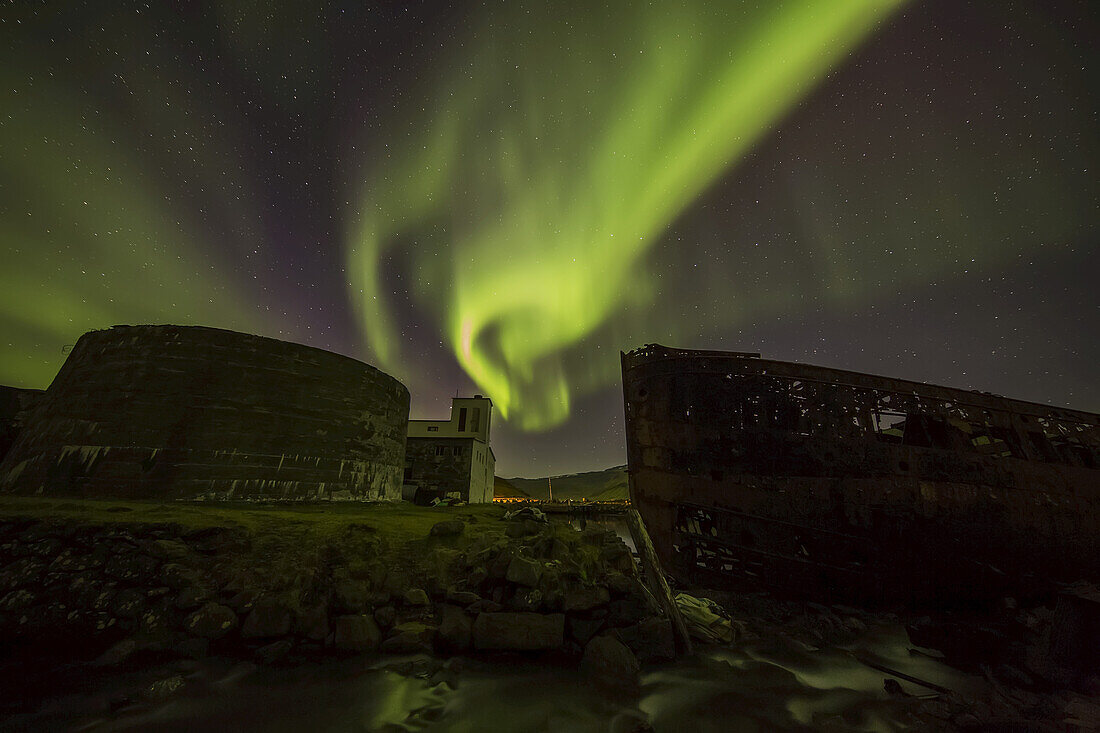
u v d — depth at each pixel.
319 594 6.80
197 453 13.20
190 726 4.52
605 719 5.00
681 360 12.62
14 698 4.87
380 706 5.00
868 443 11.15
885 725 5.27
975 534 10.59
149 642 5.95
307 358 16.41
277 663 5.80
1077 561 10.85
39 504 9.34
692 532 11.54
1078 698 6.13
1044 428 12.81
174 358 13.57
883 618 9.92
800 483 10.86
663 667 6.40
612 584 7.05
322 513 11.94
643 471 12.33
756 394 11.84
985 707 5.79
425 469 35.09
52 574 6.74
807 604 10.28
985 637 8.42
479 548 8.03
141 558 7.05
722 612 9.30
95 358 13.69
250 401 14.57
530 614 6.49
